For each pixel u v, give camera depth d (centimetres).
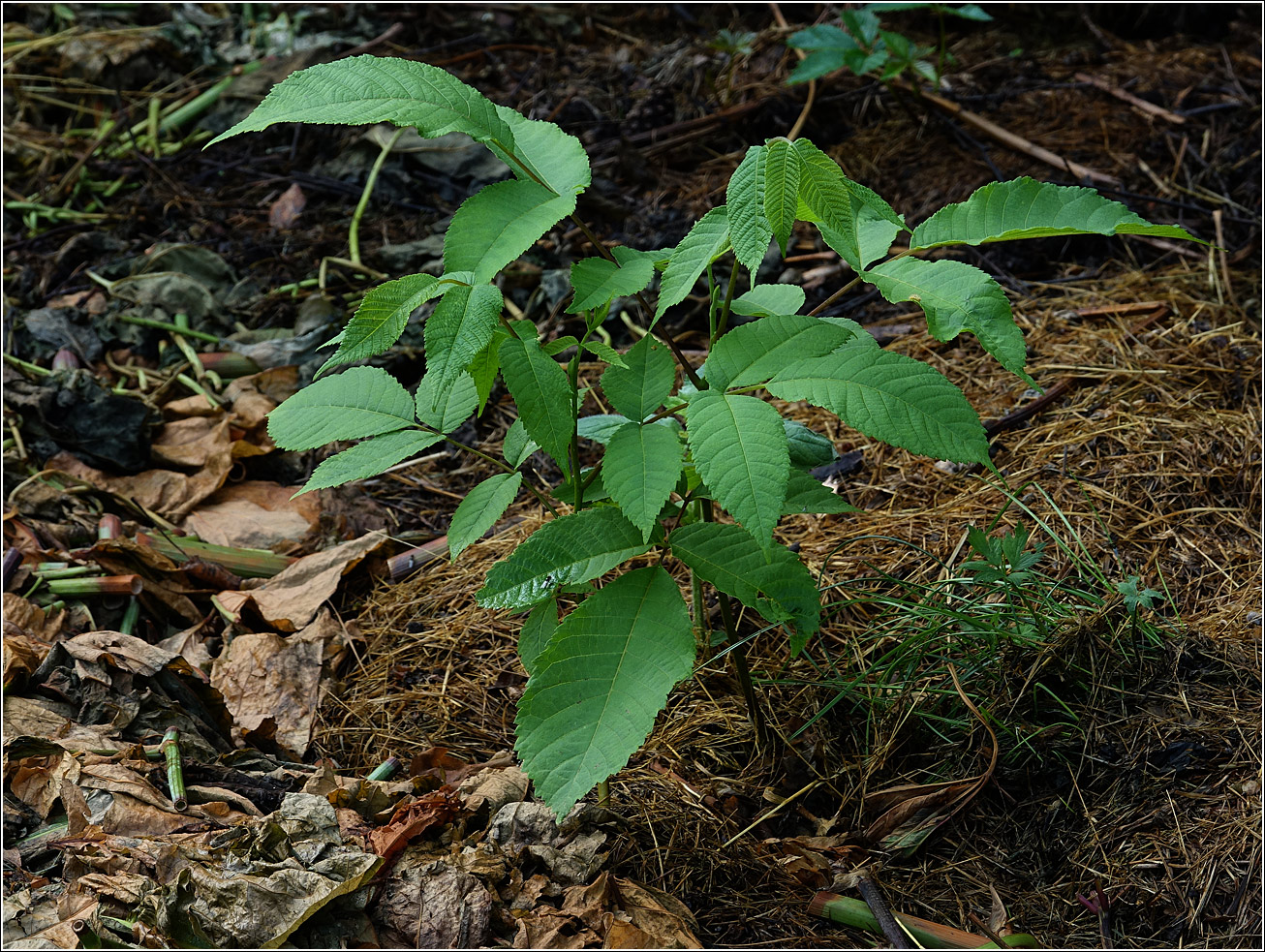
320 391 131
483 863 125
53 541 154
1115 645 140
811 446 132
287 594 153
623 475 121
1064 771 136
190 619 152
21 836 129
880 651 144
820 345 122
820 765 138
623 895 126
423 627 152
